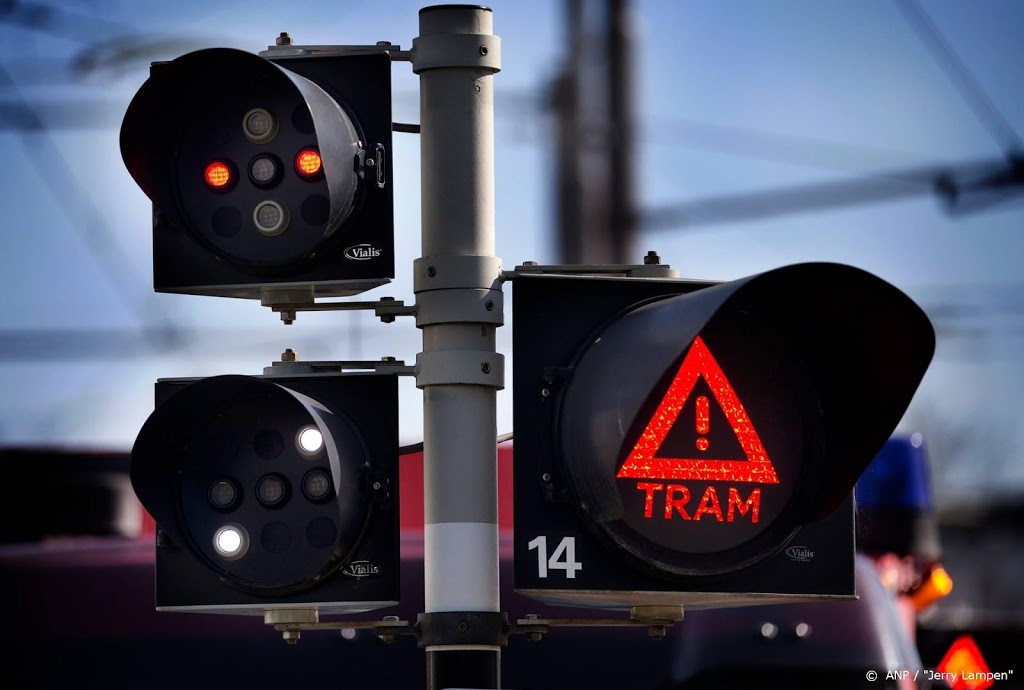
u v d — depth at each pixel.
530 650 16.95
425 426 11.60
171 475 11.66
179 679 17.17
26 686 17.22
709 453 11.16
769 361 11.30
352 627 11.54
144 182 11.70
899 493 26.17
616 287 11.40
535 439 11.16
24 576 17.41
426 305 11.57
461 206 11.59
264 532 11.59
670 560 11.04
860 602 17.34
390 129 11.66
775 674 17.02
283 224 11.58
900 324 11.02
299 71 11.73
